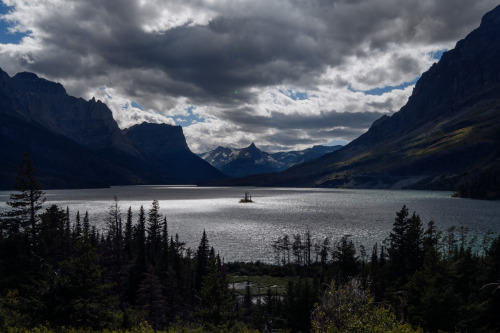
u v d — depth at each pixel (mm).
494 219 154625
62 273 29812
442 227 130375
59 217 74938
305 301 41094
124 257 81438
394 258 57125
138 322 34906
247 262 92938
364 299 18219
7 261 42594
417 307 35312
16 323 25281
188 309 57188
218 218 176625
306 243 100375
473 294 38562
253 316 48688
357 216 181750
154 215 92250
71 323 26672
